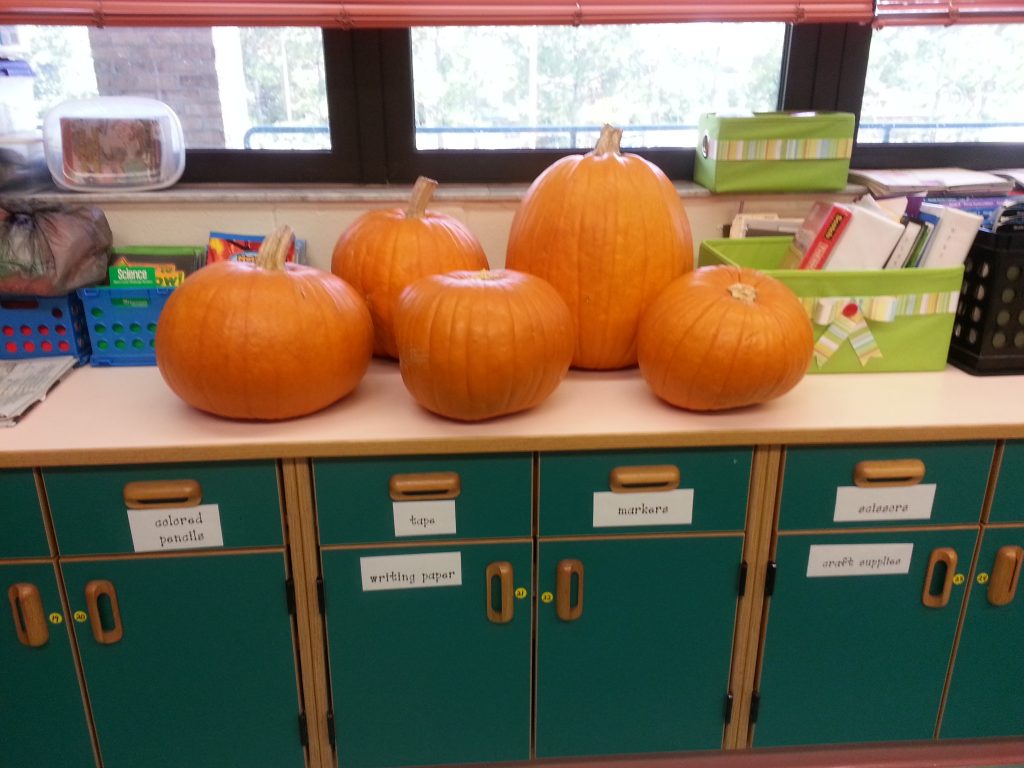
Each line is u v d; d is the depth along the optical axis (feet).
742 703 4.74
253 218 5.40
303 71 5.63
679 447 4.09
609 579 4.36
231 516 4.07
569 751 4.81
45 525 3.98
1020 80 5.95
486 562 4.26
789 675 4.67
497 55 5.66
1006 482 4.25
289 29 5.50
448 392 3.85
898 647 4.63
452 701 4.62
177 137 5.41
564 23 5.08
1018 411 4.18
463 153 5.82
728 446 4.10
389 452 3.92
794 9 5.12
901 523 4.33
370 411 4.21
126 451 3.81
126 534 4.04
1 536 3.97
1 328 4.70
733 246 5.21
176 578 4.17
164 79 5.67
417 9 5.00
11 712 4.38
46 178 5.48
